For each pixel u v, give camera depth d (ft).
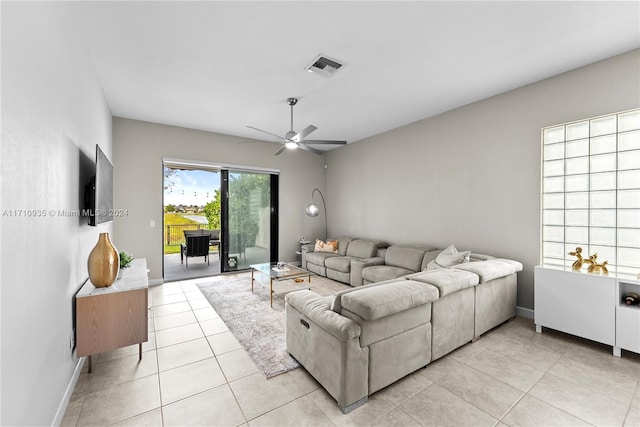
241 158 17.98
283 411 5.74
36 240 4.48
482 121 12.10
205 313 11.10
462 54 8.69
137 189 14.71
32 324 4.28
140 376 6.93
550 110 10.12
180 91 11.22
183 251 23.12
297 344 7.34
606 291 7.96
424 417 5.54
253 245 18.95
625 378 6.77
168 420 5.50
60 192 5.72
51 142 5.19
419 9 6.74
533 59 8.98
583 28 7.44
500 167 11.52
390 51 8.52
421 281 7.48
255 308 11.62
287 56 8.77
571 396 6.14
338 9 6.73
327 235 21.88
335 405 5.90
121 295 7.13
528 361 7.57
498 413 5.64
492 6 6.63
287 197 20.03
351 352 5.62
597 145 9.26
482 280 8.52
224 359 7.72
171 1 6.45
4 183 3.52
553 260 10.21
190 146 16.19
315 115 14.11
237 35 7.72
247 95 11.63
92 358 7.73
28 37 4.25
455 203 13.16
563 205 10.00
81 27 7.27
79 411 5.74
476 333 8.61
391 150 16.48
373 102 12.40
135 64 9.20
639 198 8.52
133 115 13.99
